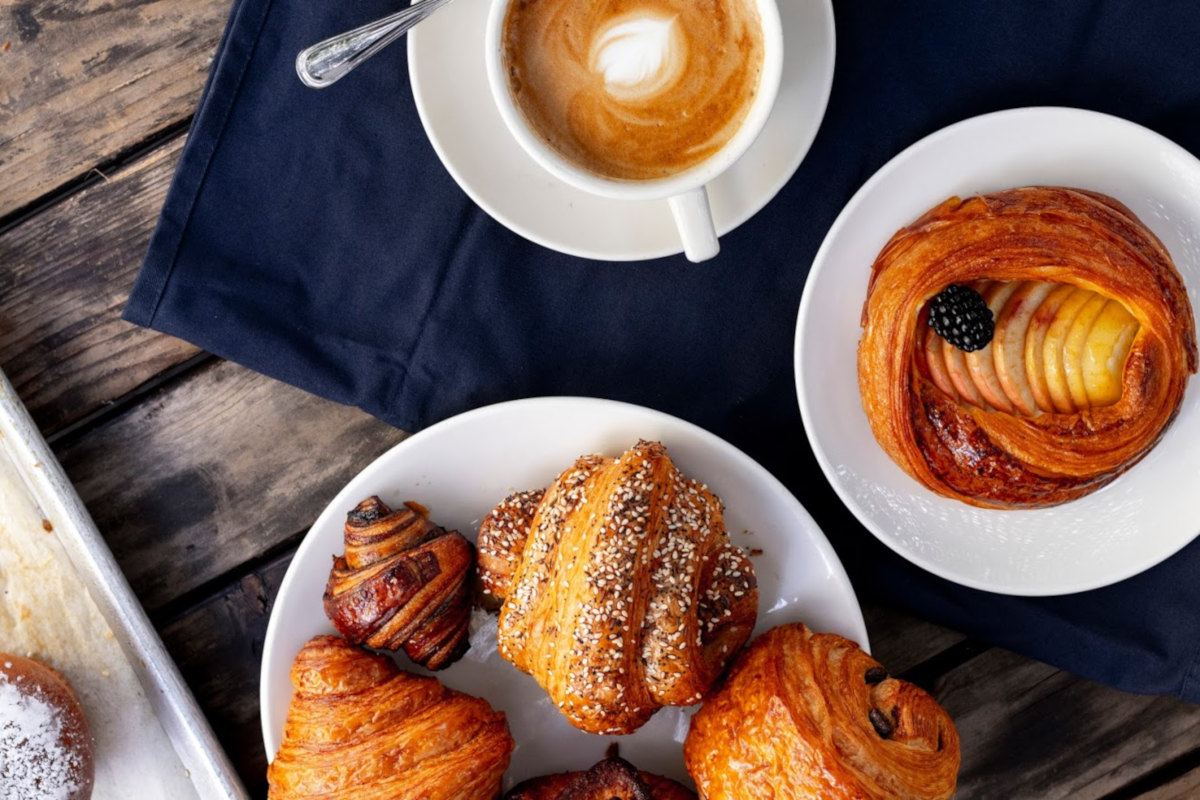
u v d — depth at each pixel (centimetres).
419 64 60
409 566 63
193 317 66
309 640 65
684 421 64
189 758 68
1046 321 62
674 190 58
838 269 63
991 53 64
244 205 66
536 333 67
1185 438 64
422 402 67
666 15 59
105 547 67
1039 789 68
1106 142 62
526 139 58
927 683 68
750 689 61
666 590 61
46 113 67
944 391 63
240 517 69
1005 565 65
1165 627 66
